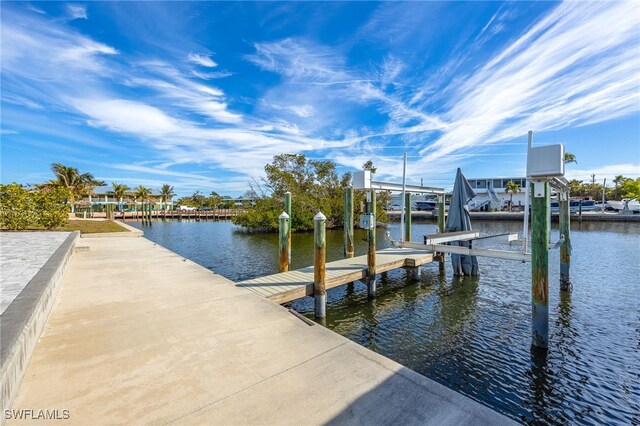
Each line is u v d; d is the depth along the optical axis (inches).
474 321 243.8
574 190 2124.8
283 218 305.3
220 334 123.1
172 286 196.4
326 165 1079.6
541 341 191.8
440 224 431.2
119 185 2053.4
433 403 79.9
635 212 1336.1
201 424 71.5
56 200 576.4
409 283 350.6
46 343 112.6
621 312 255.6
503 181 2021.4
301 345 113.7
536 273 191.5
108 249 363.9
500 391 155.9
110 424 70.7
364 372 95.3
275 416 74.4
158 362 100.1
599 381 162.7
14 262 206.2
